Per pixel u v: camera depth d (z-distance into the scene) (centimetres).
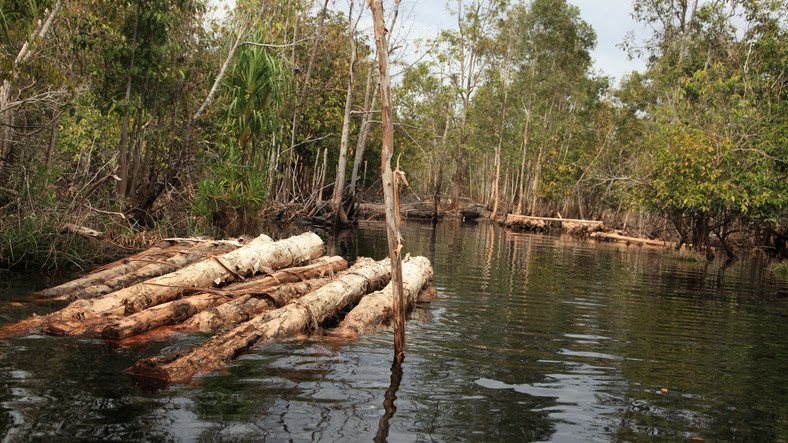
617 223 3362
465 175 6738
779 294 1034
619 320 702
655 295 940
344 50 2608
